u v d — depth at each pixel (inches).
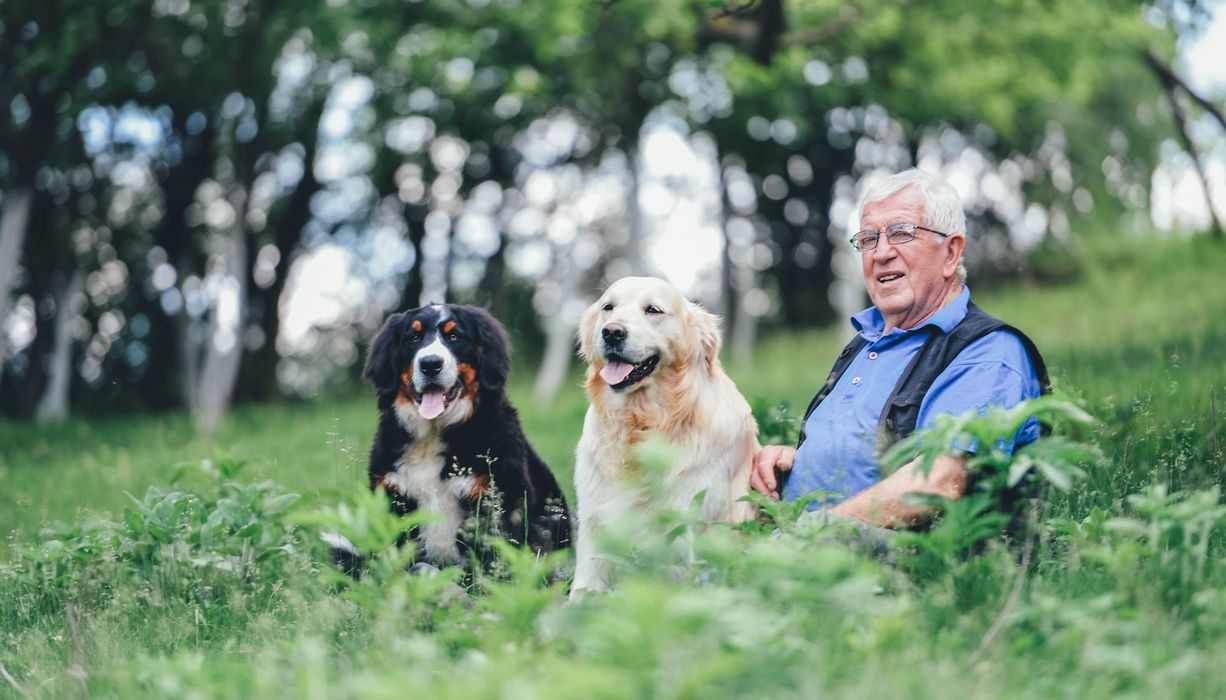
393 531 124.4
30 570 200.8
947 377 171.9
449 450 218.8
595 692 88.6
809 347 775.1
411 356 220.2
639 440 190.2
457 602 141.3
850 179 992.9
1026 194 1008.9
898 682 104.5
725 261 887.1
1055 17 553.6
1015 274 1001.5
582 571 191.5
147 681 130.0
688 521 134.1
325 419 546.3
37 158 557.6
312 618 157.5
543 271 970.7
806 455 182.4
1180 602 128.3
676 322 193.0
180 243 778.8
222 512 200.7
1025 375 172.2
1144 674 107.0
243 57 562.6
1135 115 940.0
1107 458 199.6
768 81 568.4
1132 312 651.5
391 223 908.0
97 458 436.1
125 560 197.8
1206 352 372.2
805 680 100.6
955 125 905.5
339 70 666.2
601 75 602.2
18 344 897.5
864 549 149.9
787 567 113.5
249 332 868.0
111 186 765.9
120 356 892.6
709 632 101.8
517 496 221.6
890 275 185.6
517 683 93.4
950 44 577.9
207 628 171.5
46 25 511.5
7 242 560.7
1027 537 147.6
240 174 665.6
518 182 900.6
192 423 607.5
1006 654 115.6
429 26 578.6
